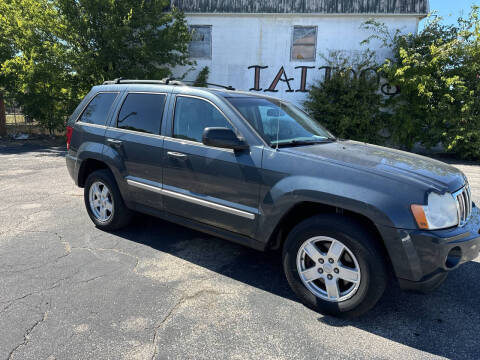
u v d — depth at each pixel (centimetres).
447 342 256
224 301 303
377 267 259
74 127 480
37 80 1228
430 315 291
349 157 298
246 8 1408
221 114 341
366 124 1289
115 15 1207
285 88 1451
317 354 240
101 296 302
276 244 319
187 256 391
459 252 257
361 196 259
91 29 1217
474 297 321
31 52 1194
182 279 339
